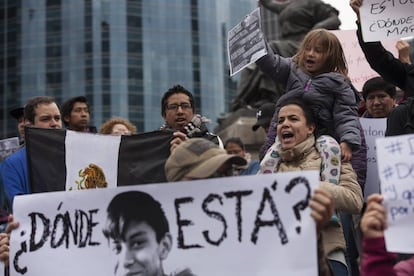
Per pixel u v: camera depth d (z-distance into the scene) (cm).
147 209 450
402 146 393
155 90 7125
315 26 1539
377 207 380
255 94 1648
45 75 7250
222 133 1667
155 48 7175
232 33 685
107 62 7075
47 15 7312
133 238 452
